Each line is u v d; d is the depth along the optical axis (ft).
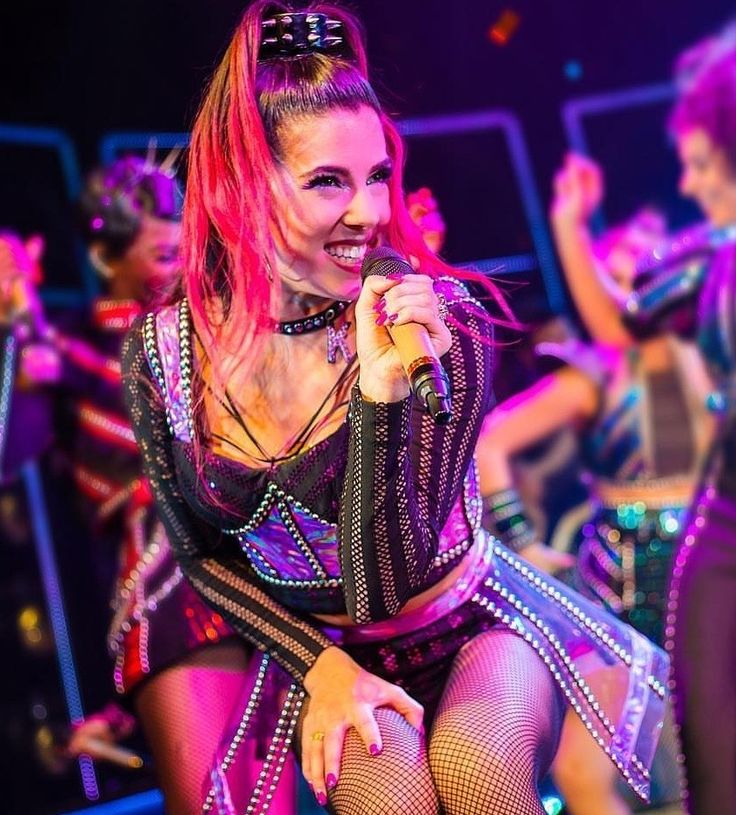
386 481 6.47
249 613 7.55
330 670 7.16
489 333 7.13
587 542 13.82
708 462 10.95
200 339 7.32
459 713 6.86
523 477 15.15
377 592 6.70
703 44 16.87
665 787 7.66
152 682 8.69
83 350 12.10
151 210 11.65
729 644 9.75
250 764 7.52
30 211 16.49
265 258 6.89
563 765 7.55
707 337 13.30
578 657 7.50
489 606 7.45
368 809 6.56
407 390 6.36
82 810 14.23
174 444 7.43
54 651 16.33
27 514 16.51
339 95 6.79
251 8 7.01
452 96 17.38
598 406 13.47
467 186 17.47
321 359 7.11
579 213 15.85
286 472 6.97
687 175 16.01
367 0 16.79
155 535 9.86
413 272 6.29
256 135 6.76
